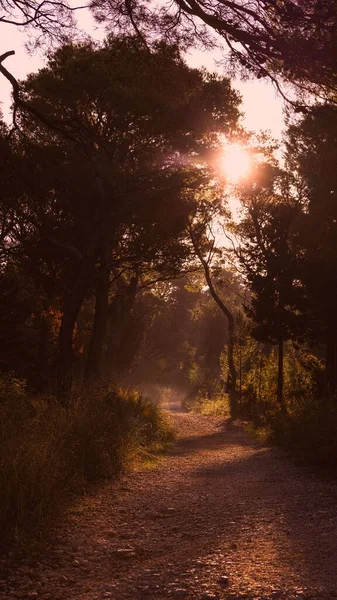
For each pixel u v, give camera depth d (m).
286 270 28.95
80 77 19.73
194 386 57.53
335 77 9.45
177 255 30.52
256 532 7.27
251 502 9.48
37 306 29.23
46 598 5.28
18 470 8.09
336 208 25.41
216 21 9.27
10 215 21.50
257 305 32.22
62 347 24.80
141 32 10.71
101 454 12.04
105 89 19.95
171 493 10.68
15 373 19.72
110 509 9.14
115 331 41.88
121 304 41.59
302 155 26.31
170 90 12.45
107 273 29.22
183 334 89.38
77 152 22.83
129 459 13.70
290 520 7.82
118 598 5.18
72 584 5.72
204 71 12.13
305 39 8.91
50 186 21.58
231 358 41.50
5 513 7.40
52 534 7.45
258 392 37.94
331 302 26.20
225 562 6.01
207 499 10.00
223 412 38.28
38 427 10.73
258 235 34.00
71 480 10.09
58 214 23.64
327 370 27.45
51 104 22.44
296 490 10.33
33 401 13.22
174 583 5.45
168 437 20.98
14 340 21.36
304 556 5.96
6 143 19.06
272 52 9.24
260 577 5.39
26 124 14.37
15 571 6.05
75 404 13.82
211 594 4.98
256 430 25.53
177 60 11.41
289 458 14.78
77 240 24.83
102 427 13.46
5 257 23.41
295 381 35.66
